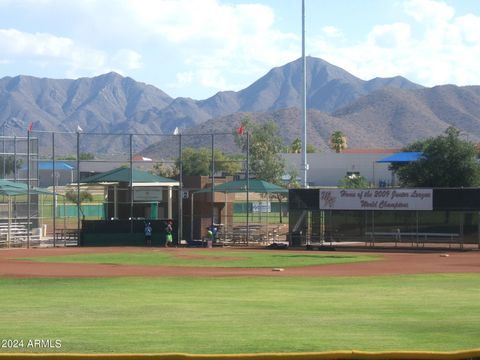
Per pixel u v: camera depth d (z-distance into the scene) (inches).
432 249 2235.5
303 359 403.5
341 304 921.5
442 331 671.1
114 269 1558.8
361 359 408.8
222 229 2632.9
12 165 2792.8
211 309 862.5
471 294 1063.0
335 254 2057.1
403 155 4291.3
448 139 3361.2
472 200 2224.4
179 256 1967.3
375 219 2349.9
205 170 4717.0
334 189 2357.3
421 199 2267.5
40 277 1371.8
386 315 802.2
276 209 4333.2
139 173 2509.8
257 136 4923.7
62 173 4365.2
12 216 2541.8
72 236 2630.4
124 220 2476.6
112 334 645.9
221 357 398.6
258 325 714.2
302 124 2652.6
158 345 577.6
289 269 1569.9
